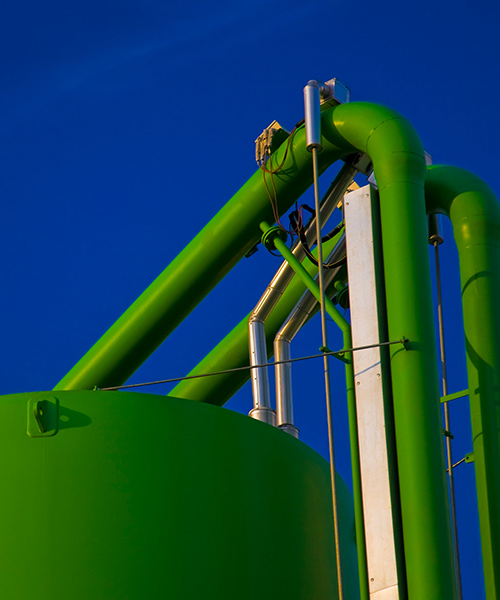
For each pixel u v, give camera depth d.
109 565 8.31
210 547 8.67
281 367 11.79
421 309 9.62
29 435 8.73
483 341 10.76
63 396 8.95
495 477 10.23
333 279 12.45
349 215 10.30
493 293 10.97
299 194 11.63
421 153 10.44
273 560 9.02
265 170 11.50
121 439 8.79
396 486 9.12
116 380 12.89
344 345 9.87
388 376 9.54
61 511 8.45
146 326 12.44
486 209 11.30
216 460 9.05
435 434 9.18
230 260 12.07
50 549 8.31
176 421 9.02
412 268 9.77
